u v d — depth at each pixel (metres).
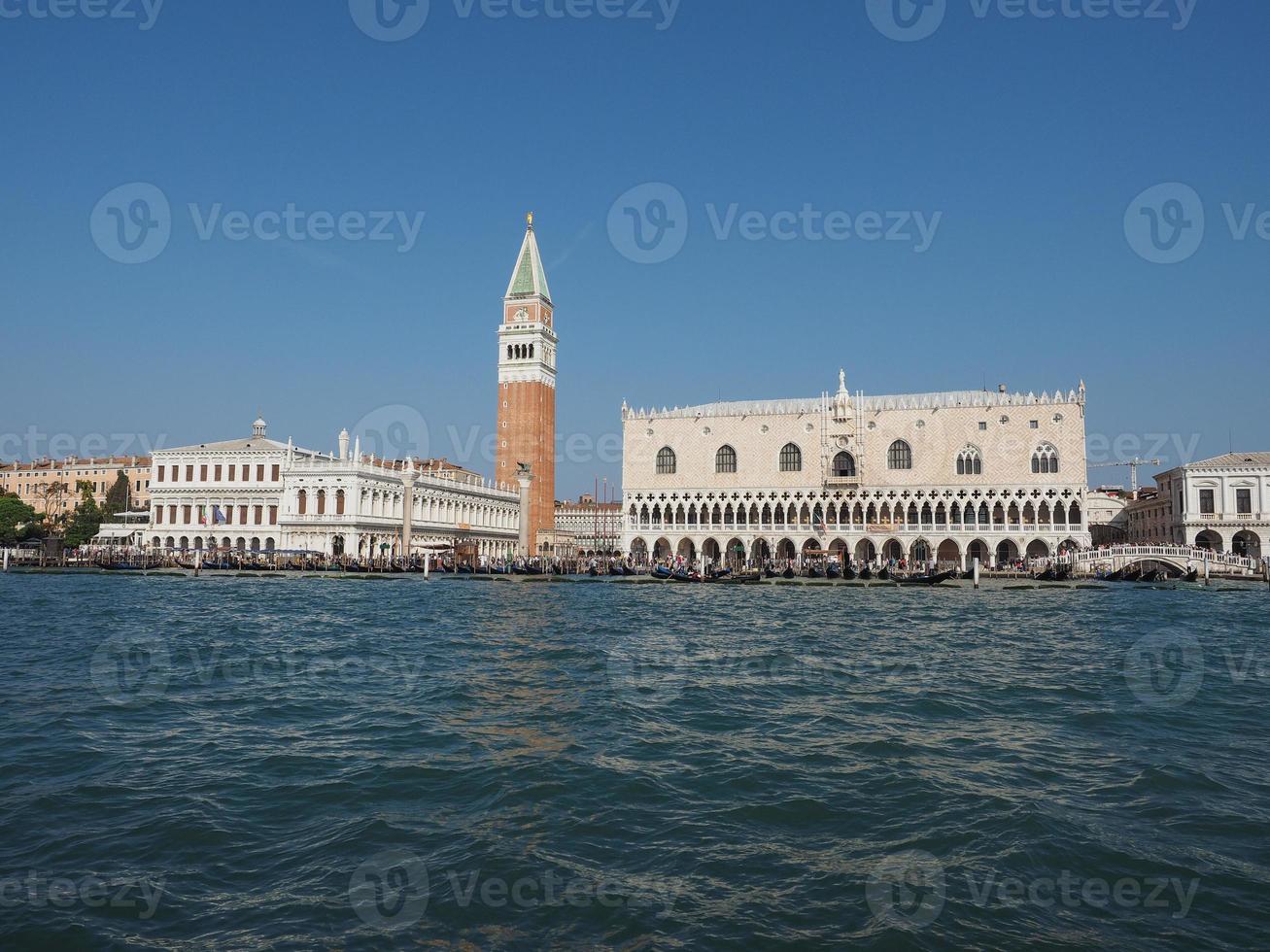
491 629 50.59
